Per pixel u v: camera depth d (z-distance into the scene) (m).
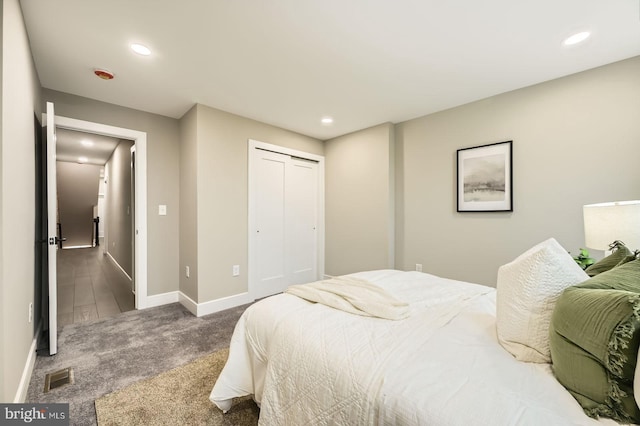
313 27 1.73
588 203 2.21
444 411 0.69
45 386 1.67
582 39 1.83
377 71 2.25
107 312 2.95
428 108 2.99
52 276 2.06
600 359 0.64
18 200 1.48
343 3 1.53
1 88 1.16
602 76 2.15
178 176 3.35
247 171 3.29
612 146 2.11
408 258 3.34
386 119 3.32
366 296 1.43
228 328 2.54
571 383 0.71
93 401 1.54
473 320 1.22
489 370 0.83
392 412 0.75
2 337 1.15
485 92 2.62
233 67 2.19
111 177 5.94
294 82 2.43
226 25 1.70
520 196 2.54
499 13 1.60
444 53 2.00
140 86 2.50
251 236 3.31
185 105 2.93
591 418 0.64
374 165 3.54
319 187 4.16
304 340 1.10
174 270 3.31
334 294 1.51
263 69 2.22
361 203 3.69
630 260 1.03
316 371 0.99
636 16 1.61
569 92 2.29
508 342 0.97
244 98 2.75
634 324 0.59
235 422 1.39
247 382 1.39
